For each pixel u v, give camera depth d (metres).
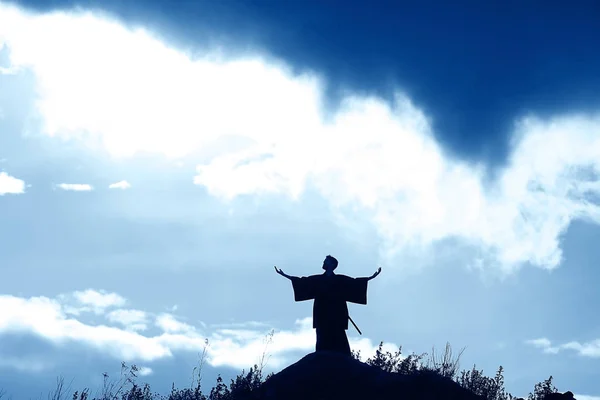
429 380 22.11
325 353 23.78
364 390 22.25
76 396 23.64
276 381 23.17
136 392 24.55
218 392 24.70
